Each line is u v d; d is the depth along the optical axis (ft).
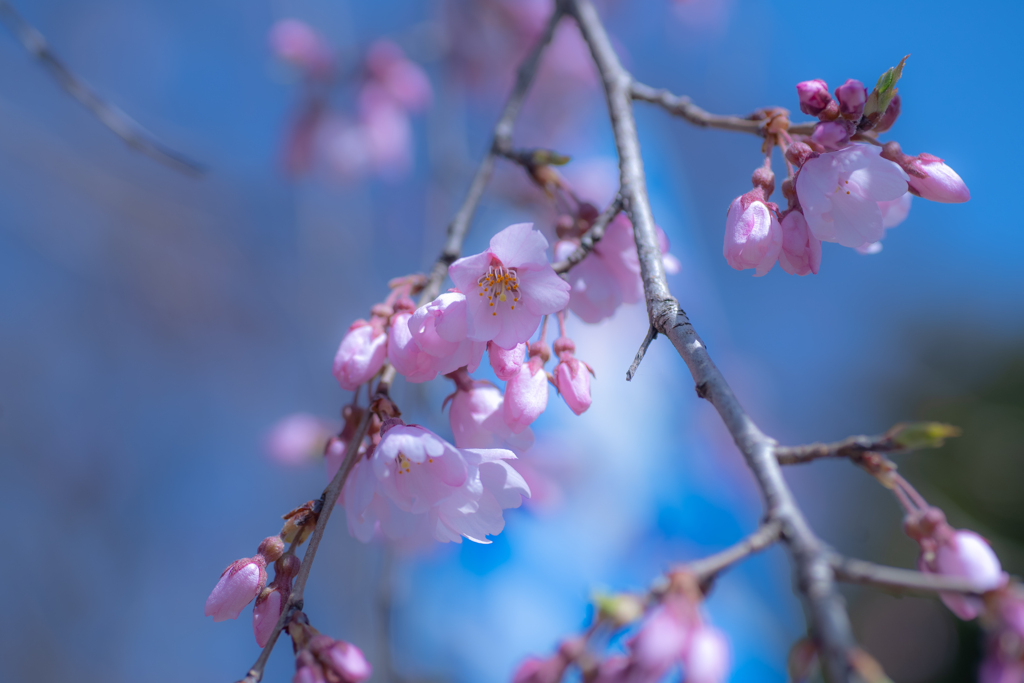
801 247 5.76
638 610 4.00
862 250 6.37
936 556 4.68
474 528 5.86
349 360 6.03
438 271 6.87
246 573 5.30
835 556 3.92
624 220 7.14
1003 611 4.00
